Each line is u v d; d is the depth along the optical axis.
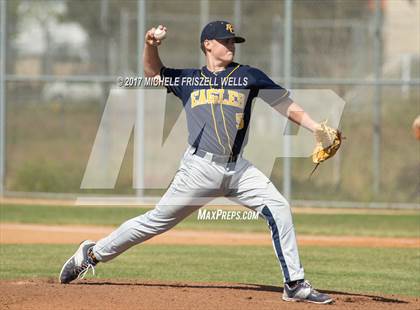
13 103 59.97
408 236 38.19
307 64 50.31
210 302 18.64
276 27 51.19
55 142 66.19
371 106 50.38
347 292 23.08
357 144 50.06
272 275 26.75
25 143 65.25
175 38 52.47
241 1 51.62
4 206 46.62
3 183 50.59
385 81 44.56
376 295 21.84
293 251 19.20
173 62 52.53
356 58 50.22
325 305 18.77
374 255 32.16
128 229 20.44
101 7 56.31
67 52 58.47
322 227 40.69
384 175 49.66
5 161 50.91
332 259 30.94
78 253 21.08
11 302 18.48
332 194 48.47
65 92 70.19
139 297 19.14
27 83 60.50
